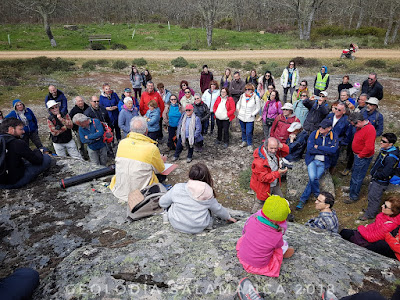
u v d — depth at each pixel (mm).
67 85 18109
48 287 2762
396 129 10203
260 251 2705
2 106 13992
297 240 3463
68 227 4012
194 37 36000
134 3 48938
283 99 13562
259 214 2789
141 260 3043
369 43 30781
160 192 4305
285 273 2826
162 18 48094
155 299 2590
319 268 2918
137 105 9461
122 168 4305
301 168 6824
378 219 4023
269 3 42531
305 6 33188
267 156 4715
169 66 23891
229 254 3047
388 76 18469
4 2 44094
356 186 5887
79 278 2826
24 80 18812
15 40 33688
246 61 24000
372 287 2723
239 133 10289
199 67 23484
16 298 2559
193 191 3377
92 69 22625
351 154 6895
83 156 8328
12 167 4668
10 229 3998
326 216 4188
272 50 29500
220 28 44062
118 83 19156
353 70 20406
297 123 6840
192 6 44312
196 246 3232
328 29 35562
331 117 6613
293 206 6348
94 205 4445
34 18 45719
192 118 7730
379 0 37688
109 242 3625
